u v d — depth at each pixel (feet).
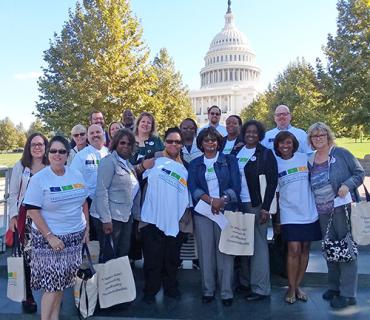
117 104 69.00
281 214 15.25
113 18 68.85
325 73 76.64
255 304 15.10
